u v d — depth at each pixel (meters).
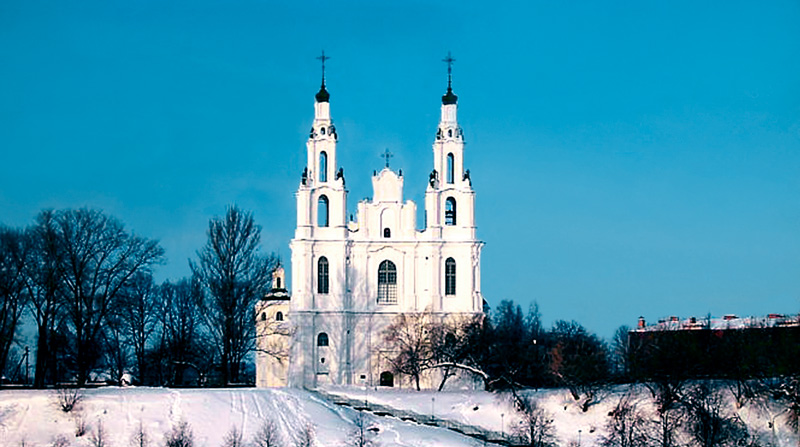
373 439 150.75
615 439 150.00
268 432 147.75
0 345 170.12
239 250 188.00
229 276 186.88
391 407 170.75
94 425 152.38
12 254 170.62
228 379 190.75
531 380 186.12
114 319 193.88
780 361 160.00
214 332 187.25
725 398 159.00
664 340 173.50
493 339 195.12
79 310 171.25
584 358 169.25
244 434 152.50
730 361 164.75
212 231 187.50
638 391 163.75
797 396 154.25
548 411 163.25
